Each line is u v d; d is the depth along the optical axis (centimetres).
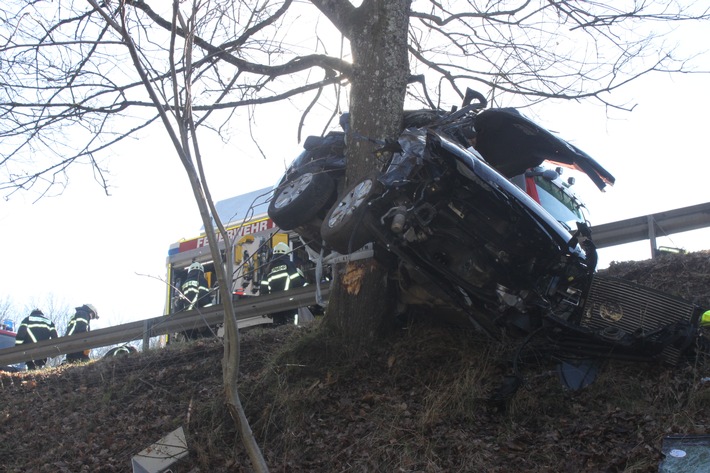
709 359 573
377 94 731
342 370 661
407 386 632
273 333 808
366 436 568
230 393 442
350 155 724
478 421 569
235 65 773
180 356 821
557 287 602
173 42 480
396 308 704
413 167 585
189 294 1167
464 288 602
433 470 509
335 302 707
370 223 604
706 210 857
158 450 586
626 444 501
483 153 665
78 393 796
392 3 754
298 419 608
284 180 792
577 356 596
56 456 659
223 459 587
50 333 1178
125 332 1017
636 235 890
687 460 432
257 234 1227
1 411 793
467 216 589
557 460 498
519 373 612
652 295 582
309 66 786
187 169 463
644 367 591
